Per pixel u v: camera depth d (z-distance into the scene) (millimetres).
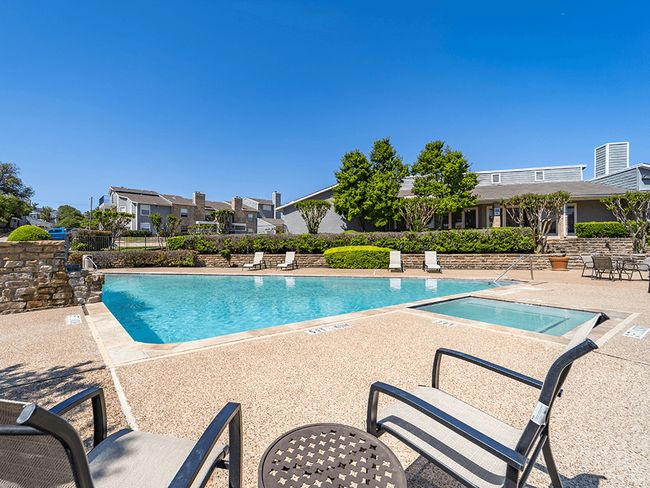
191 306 9758
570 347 1367
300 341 4766
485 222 22391
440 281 13422
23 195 52938
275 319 8273
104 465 1403
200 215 44906
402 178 25641
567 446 2232
